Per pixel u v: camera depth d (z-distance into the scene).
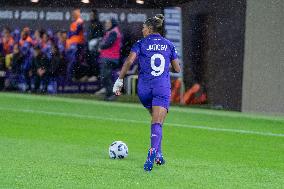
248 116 58.03
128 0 66.19
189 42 62.41
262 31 59.50
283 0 58.56
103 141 40.56
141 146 39.00
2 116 52.28
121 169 30.30
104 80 66.81
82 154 34.78
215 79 61.62
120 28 66.69
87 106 61.91
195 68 62.44
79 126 47.88
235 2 60.03
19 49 71.88
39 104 62.19
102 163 31.86
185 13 62.44
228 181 28.66
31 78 72.00
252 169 32.22
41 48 70.94
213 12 61.09
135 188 26.23
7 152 34.62
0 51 72.75
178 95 63.59
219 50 61.12
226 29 60.66
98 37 68.06
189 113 58.78
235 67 60.66
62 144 38.53
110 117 54.06
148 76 30.67
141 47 30.84
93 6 68.25
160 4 64.19
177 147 39.28
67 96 70.19
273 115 59.38
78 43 69.25
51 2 70.00
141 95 30.84
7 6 72.00
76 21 68.75
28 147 36.78
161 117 30.38
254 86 60.25
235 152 38.06
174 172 30.22
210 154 36.88
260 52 59.66
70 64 69.94
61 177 28.05
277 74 59.22
